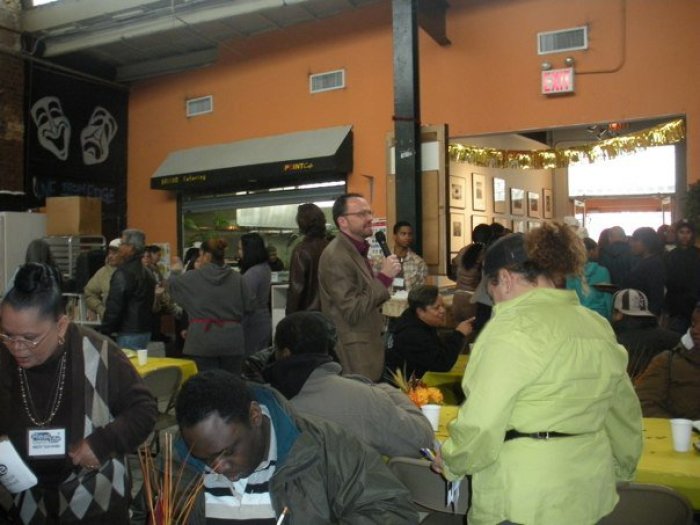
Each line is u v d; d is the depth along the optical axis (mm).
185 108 10141
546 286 1915
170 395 4711
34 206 9641
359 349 3529
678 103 6848
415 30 6859
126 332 5383
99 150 10438
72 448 2006
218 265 5062
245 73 9539
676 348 3500
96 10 8852
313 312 2535
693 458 2596
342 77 8703
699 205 6223
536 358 1752
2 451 1827
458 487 2324
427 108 8086
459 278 5602
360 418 2328
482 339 1846
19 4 9430
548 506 1747
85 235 9039
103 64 10453
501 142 9688
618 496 2021
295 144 8883
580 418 1784
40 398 2047
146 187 10617
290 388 2361
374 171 8500
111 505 2092
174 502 1704
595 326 1880
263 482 1710
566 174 12438
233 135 9680
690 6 6781
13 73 9383
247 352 5426
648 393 3475
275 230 9422
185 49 9898
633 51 7043
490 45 7719
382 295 3562
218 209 9984
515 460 1776
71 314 8141
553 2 7391
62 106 9961
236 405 1556
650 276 5504
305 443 1694
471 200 9703
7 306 1912
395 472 2535
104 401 2074
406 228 6230
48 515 2072
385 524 1659
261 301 5484
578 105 7293
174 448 1783
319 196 8961
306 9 8453
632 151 7594
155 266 7961
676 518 2162
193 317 4949
